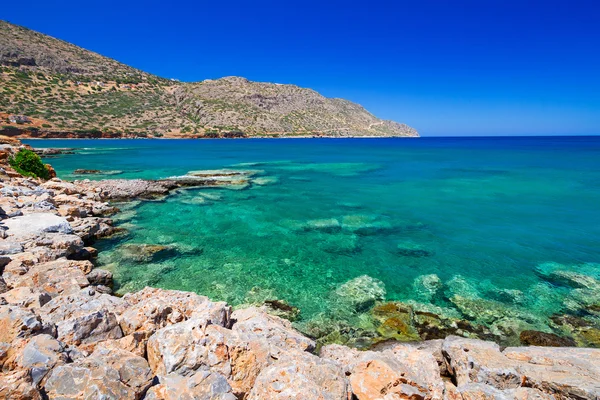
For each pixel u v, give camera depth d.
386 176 48.78
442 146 145.38
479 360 8.26
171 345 6.66
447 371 9.20
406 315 12.69
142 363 6.11
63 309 8.70
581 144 157.88
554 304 13.55
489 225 24.12
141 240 19.81
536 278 15.90
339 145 149.00
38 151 70.06
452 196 34.12
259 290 14.45
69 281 12.11
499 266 17.25
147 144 118.62
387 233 22.28
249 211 27.28
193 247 18.97
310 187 39.00
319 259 17.86
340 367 6.75
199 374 6.01
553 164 63.31
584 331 11.73
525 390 6.75
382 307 13.25
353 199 32.56
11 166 32.16
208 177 43.53
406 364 7.79
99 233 19.83
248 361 6.69
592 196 33.72
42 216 18.77
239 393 6.27
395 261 17.80
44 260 14.46
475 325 12.09
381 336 11.38
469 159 76.62
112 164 58.16
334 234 21.92
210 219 24.67
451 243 20.48
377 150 113.81
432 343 10.48
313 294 14.22
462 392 6.88
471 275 16.20
